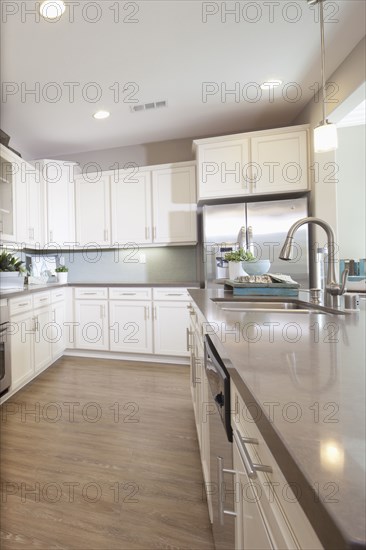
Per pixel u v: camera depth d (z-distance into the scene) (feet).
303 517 1.05
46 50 6.85
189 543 3.77
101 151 12.75
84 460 5.37
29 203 10.94
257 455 1.65
